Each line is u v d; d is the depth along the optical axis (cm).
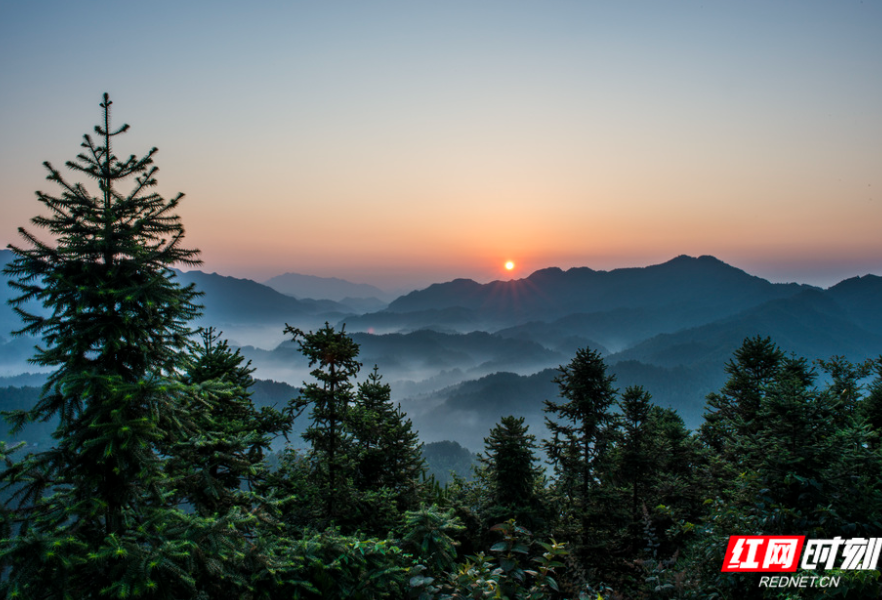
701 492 2180
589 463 2367
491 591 716
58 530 659
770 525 902
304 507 1435
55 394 728
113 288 724
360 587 899
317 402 1510
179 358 832
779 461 969
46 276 711
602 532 2153
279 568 841
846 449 958
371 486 2000
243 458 1020
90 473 716
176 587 691
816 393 1071
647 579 876
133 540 703
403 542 1037
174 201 822
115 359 776
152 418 731
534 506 2278
